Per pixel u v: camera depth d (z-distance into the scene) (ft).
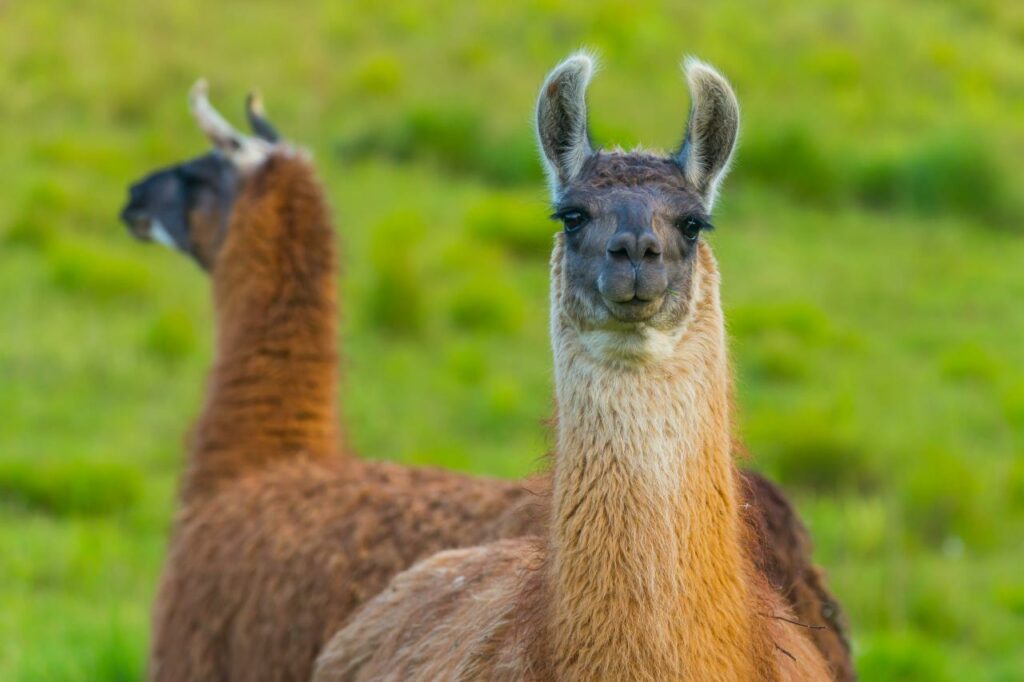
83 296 203.82
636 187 57.11
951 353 207.82
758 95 317.01
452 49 318.65
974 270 250.78
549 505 56.75
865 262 251.19
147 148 259.19
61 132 264.93
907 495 157.69
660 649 53.47
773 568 69.46
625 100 295.69
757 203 273.54
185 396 178.50
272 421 94.84
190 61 294.87
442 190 263.08
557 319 57.31
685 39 337.72
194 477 94.53
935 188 283.79
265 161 101.40
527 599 56.34
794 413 172.35
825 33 361.92
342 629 72.18
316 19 329.31
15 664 108.99
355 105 294.25
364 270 221.87
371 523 81.97
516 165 272.72
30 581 129.08
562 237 58.54
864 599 138.10
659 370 54.80
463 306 208.23
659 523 53.98
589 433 54.54
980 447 179.01
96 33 298.76
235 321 98.02
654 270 53.93
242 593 83.61
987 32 396.98
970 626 137.49
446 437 171.73
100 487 149.28
